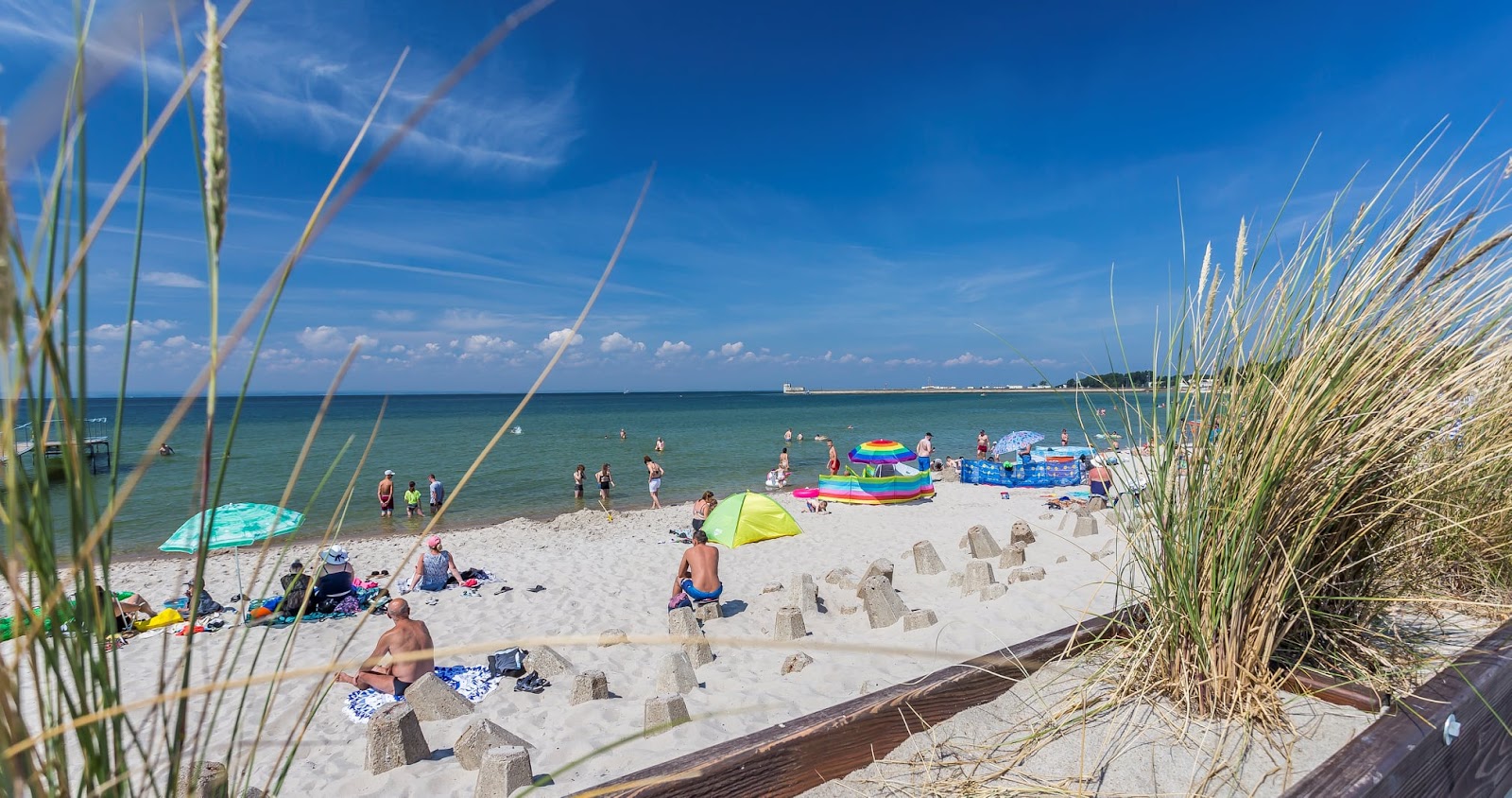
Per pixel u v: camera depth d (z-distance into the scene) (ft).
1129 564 8.56
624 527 53.78
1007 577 25.68
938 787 6.15
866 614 23.91
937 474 78.13
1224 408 7.58
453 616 29.25
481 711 18.79
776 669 19.88
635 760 14.30
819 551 39.19
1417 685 6.79
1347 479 7.06
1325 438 7.19
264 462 100.63
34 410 2.34
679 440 139.44
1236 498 7.25
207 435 2.43
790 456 108.78
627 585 33.88
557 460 102.42
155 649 23.32
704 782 5.49
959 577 27.30
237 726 2.84
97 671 2.69
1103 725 6.99
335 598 29.53
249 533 25.93
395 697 19.80
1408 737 5.62
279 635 25.82
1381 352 7.20
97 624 2.68
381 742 15.20
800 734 6.13
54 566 2.44
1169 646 7.70
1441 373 7.19
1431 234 7.06
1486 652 7.25
